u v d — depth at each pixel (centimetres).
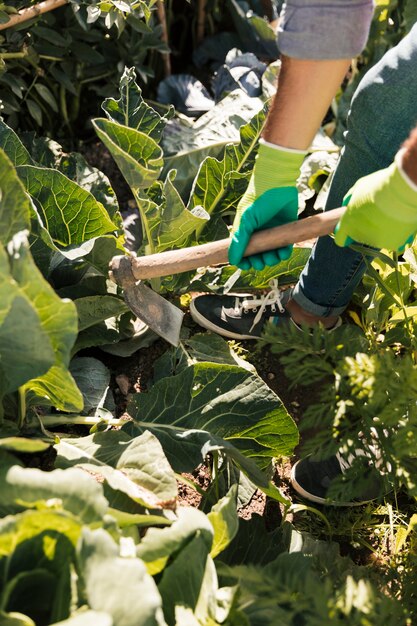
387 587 174
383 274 247
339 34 165
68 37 282
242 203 199
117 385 244
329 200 227
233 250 191
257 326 255
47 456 217
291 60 170
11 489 142
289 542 203
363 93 196
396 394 162
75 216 219
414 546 200
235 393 212
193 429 209
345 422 173
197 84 330
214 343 247
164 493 177
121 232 246
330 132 328
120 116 246
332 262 225
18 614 131
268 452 213
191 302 260
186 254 197
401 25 319
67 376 167
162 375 239
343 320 271
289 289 261
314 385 254
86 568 133
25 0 273
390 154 201
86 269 238
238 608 153
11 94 289
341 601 140
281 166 188
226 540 172
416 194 166
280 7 352
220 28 369
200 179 251
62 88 300
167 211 224
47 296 152
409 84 187
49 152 266
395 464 168
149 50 334
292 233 188
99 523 145
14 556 139
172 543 154
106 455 190
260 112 241
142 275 200
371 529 220
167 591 152
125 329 243
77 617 123
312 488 225
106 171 310
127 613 129
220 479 218
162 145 299
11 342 160
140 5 268
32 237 217
